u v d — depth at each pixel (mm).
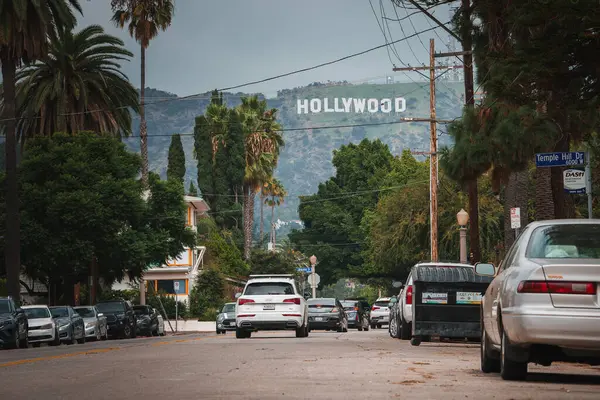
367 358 24281
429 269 34250
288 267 131125
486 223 86438
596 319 14906
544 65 25406
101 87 75625
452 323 34031
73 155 67125
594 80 26156
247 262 132375
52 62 74688
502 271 17406
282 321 43688
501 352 16672
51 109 75500
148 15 98062
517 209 36906
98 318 59375
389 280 146250
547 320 15047
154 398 13633
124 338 64625
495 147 29438
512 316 15484
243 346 32969
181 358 24844
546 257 15930
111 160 68750
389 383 16203
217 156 136375
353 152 159875
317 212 157625
